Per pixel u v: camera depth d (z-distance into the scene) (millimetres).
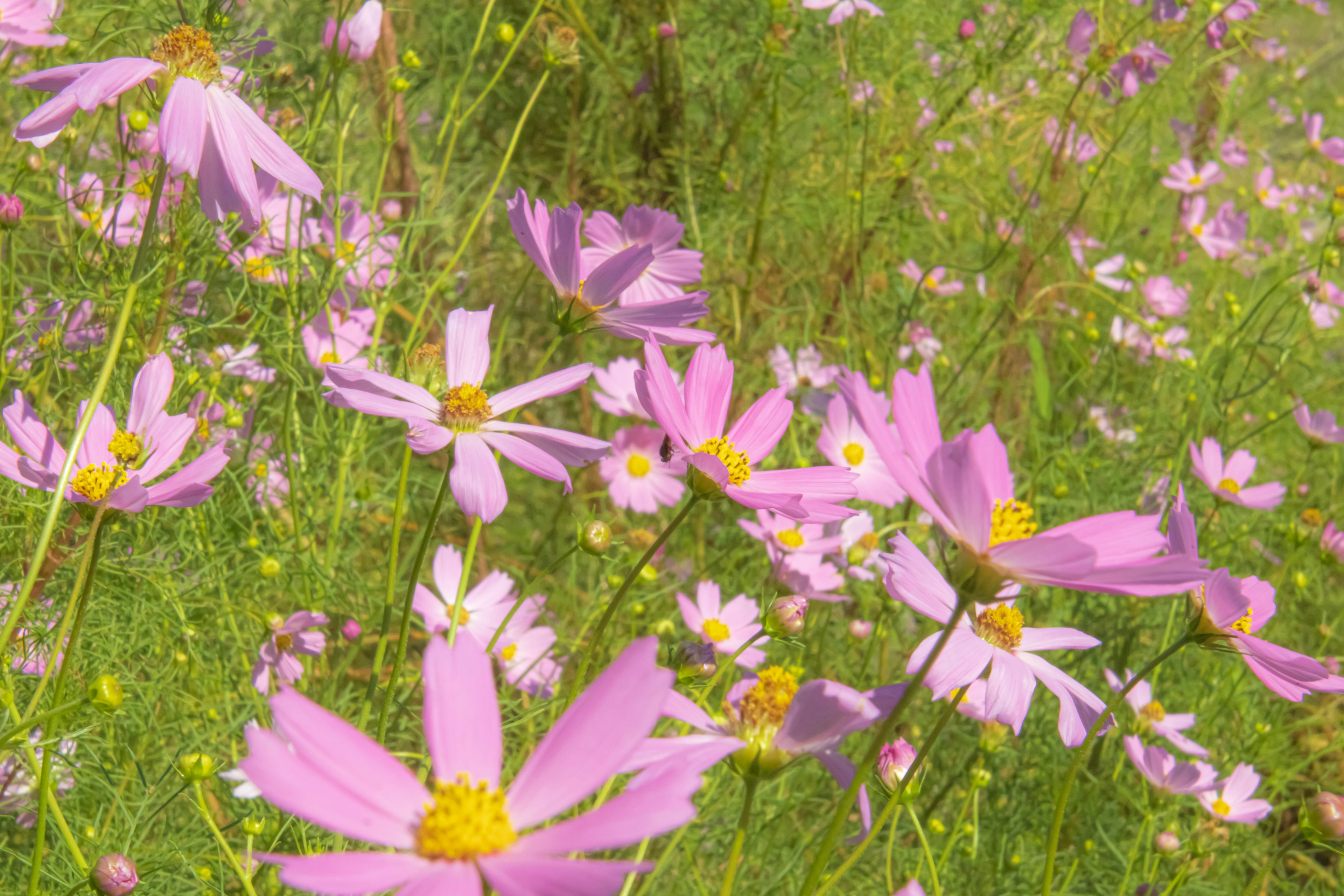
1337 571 1260
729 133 1295
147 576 841
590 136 1292
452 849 580
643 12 1265
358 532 1022
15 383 891
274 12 1009
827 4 1163
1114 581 599
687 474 690
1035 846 961
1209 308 1683
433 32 1227
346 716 895
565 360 1295
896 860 920
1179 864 928
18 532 840
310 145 891
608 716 590
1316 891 993
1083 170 1604
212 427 915
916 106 1410
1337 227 1267
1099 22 1335
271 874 787
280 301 969
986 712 717
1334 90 2461
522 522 1247
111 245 883
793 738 641
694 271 864
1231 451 1263
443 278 898
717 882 882
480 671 604
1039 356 1285
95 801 840
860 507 1108
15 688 767
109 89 685
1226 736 1052
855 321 1327
